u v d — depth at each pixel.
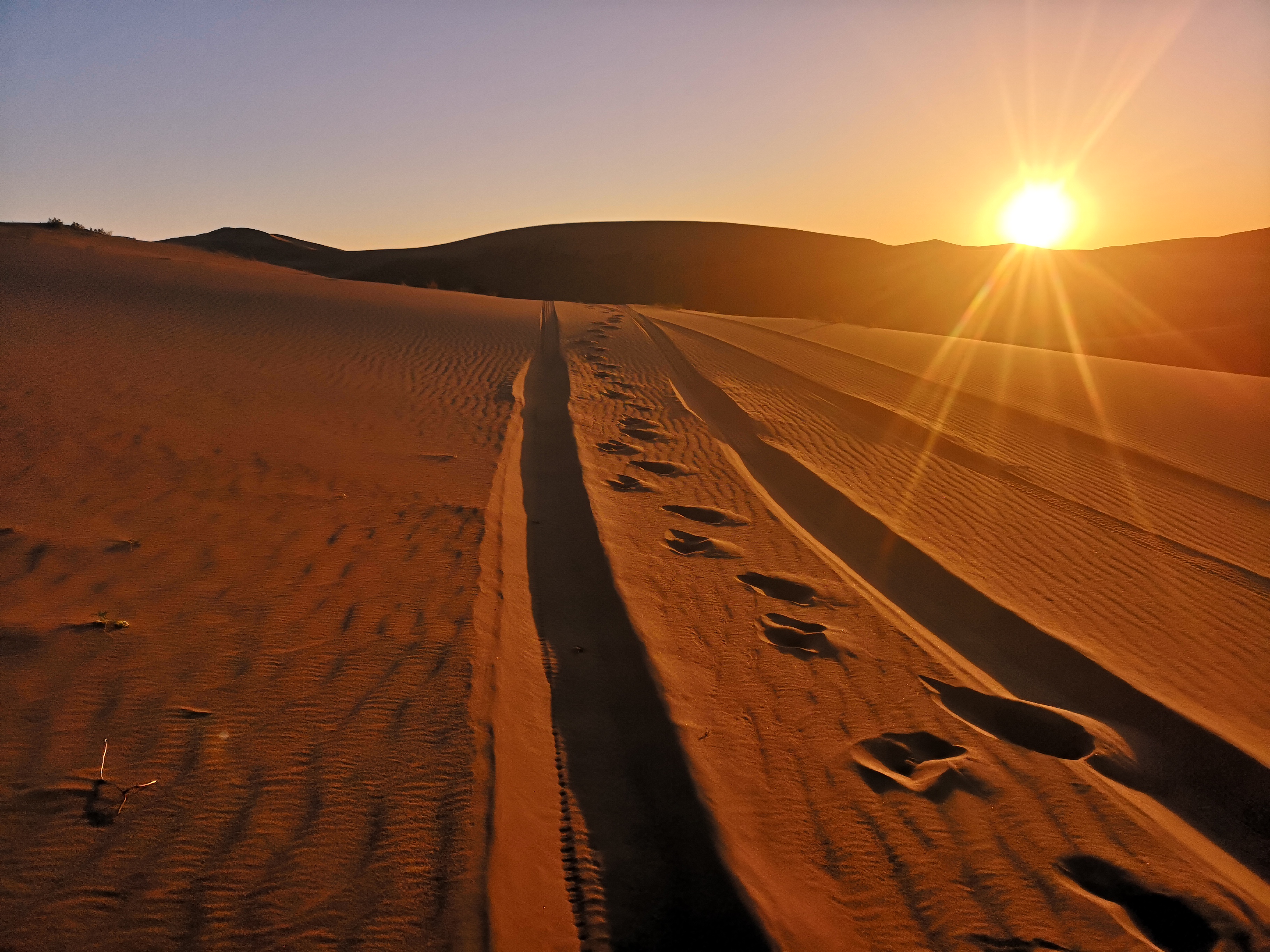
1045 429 16.28
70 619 5.30
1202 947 3.48
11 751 3.90
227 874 3.24
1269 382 23.41
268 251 101.69
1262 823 4.52
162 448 9.43
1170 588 8.20
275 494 8.38
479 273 86.31
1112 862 3.94
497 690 4.95
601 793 4.24
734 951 3.16
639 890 3.54
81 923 2.93
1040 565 8.59
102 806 3.58
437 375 16.66
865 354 26.31
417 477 9.55
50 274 23.19
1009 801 4.40
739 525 9.16
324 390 14.05
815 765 4.59
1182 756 5.12
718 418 15.55
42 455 8.67
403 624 5.69
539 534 8.43
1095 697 5.86
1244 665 6.48
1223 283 70.62
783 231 111.19
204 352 15.85
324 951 2.91
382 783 3.91
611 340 24.75
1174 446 15.56
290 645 5.24
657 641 5.97
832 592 7.34
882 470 12.22
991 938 3.37
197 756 4.00
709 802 4.07
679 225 111.00
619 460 11.73
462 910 3.16
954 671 6.01
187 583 6.06
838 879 3.66
